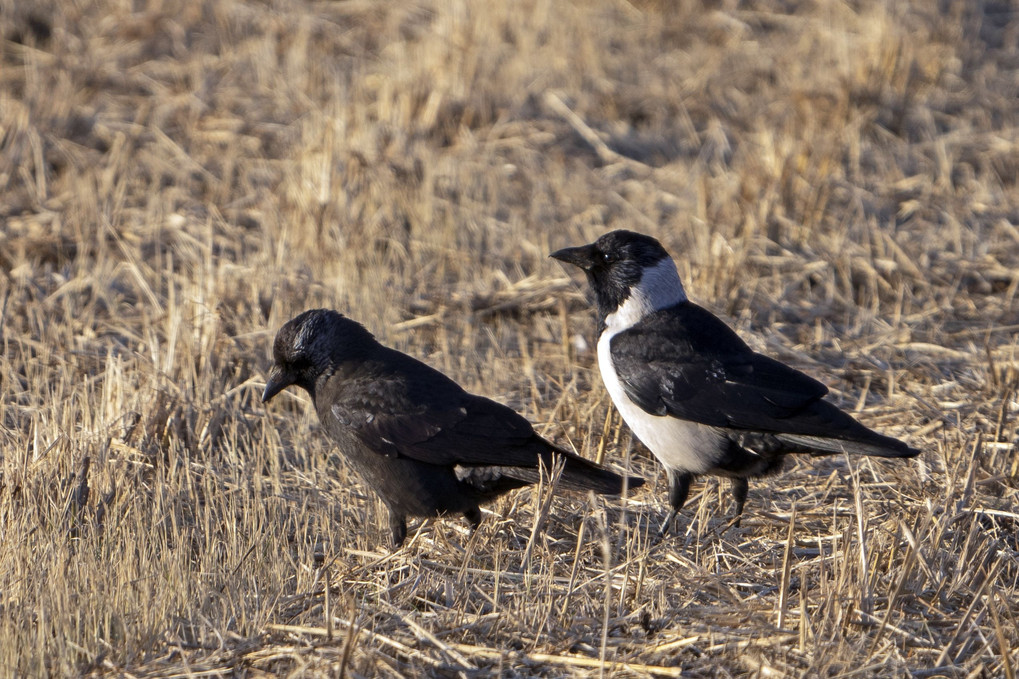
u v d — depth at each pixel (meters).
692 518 10.33
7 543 8.55
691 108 20.47
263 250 15.05
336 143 16.84
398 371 9.85
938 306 14.34
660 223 16.61
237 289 13.80
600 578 8.79
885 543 8.91
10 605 7.92
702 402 9.71
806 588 8.30
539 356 13.17
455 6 22.47
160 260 15.01
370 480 9.78
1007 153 18.72
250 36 22.16
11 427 11.27
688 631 7.79
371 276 14.48
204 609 8.10
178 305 13.25
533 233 16.14
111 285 14.27
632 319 10.29
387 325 13.39
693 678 7.34
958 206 16.92
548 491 8.78
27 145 17.83
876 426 11.57
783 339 13.52
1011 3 24.73
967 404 11.79
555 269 15.13
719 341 10.06
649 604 8.25
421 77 19.94
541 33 22.52
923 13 23.27
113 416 11.00
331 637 7.50
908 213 17.02
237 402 11.49
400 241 15.85
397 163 17.30
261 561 8.77
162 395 11.05
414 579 8.55
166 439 10.88
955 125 19.94
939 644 7.75
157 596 8.10
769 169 17.11
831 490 10.38
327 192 15.93
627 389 10.09
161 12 22.36
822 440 9.40
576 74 21.00
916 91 20.86
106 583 8.09
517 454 9.25
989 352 12.29
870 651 7.50
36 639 7.53
